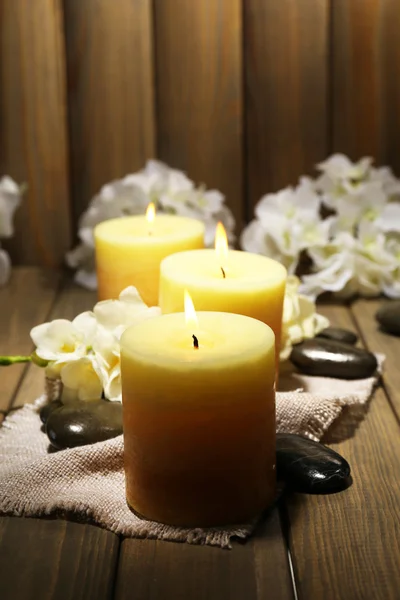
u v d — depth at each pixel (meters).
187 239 0.86
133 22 1.07
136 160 1.10
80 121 1.09
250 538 0.61
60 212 1.11
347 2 1.08
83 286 1.06
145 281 0.86
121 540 0.62
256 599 0.57
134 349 0.61
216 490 0.61
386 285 1.02
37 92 1.08
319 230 1.03
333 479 0.65
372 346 0.89
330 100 1.09
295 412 0.71
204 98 1.09
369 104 1.09
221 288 0.72
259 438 0.62
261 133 1.10
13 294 1.03
